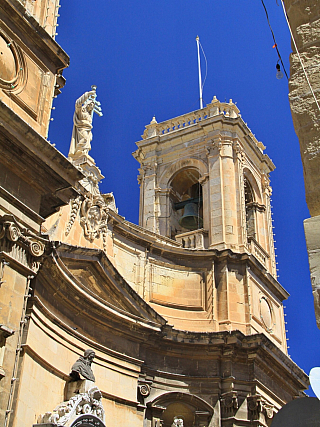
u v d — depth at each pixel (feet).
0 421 43.14
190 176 111.75
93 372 71.05
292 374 92.17
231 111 111.55
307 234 25.26
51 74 59.67
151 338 80.74
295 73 28.94
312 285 24.29
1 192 48.96
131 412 74.33
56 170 53.16
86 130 85.97
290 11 30.12
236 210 101.14
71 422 58.03
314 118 27.45
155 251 91.81
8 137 49.37
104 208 83.10
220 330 88.48
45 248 53.26
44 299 63.00
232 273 93.66
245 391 82.89
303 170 26.99
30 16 56.85
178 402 81.41
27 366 56.18
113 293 76.48
